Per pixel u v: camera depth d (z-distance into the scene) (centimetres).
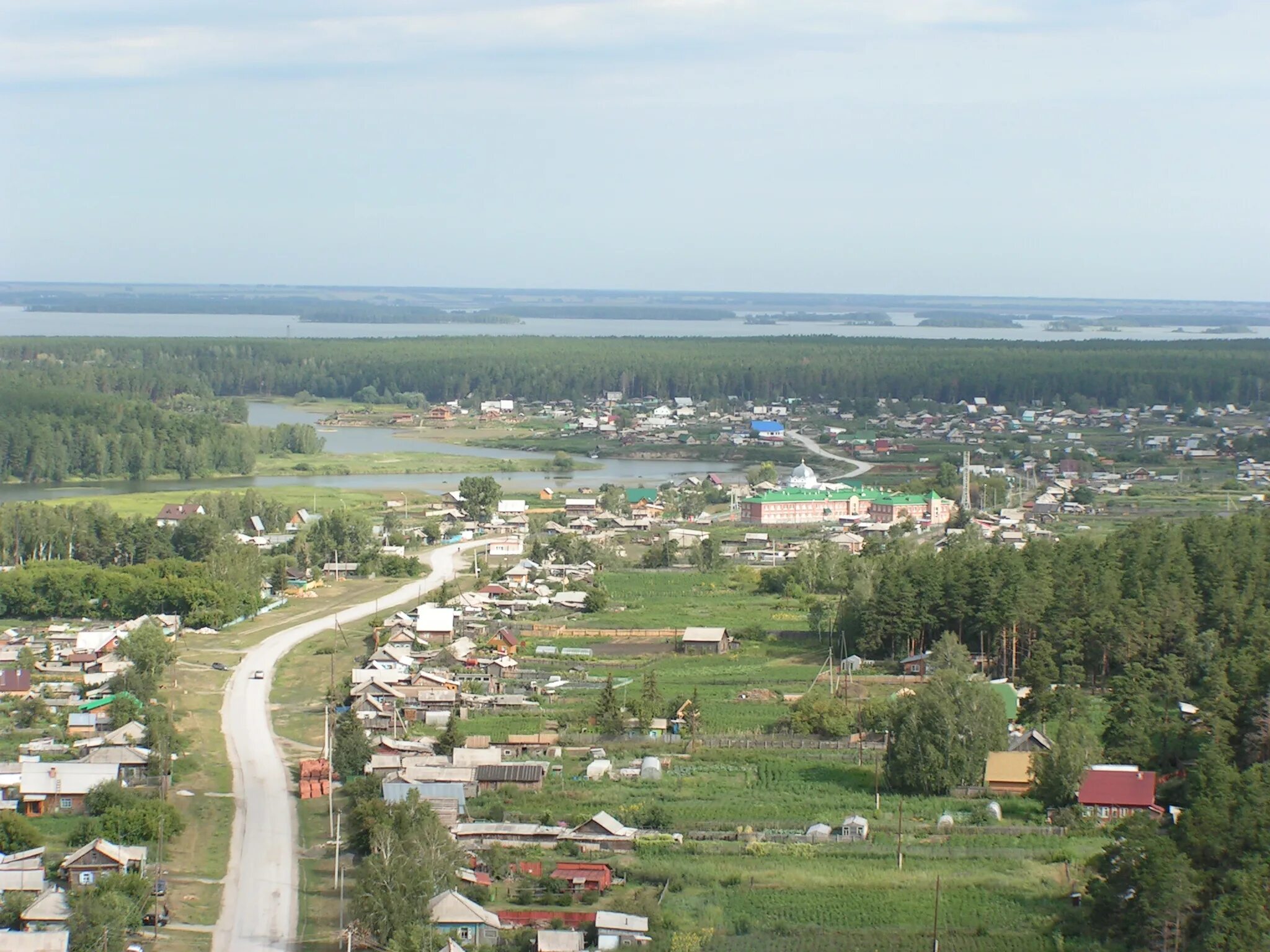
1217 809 17125
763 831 19175
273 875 17875
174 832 19012
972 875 17725
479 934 15825
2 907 16225
